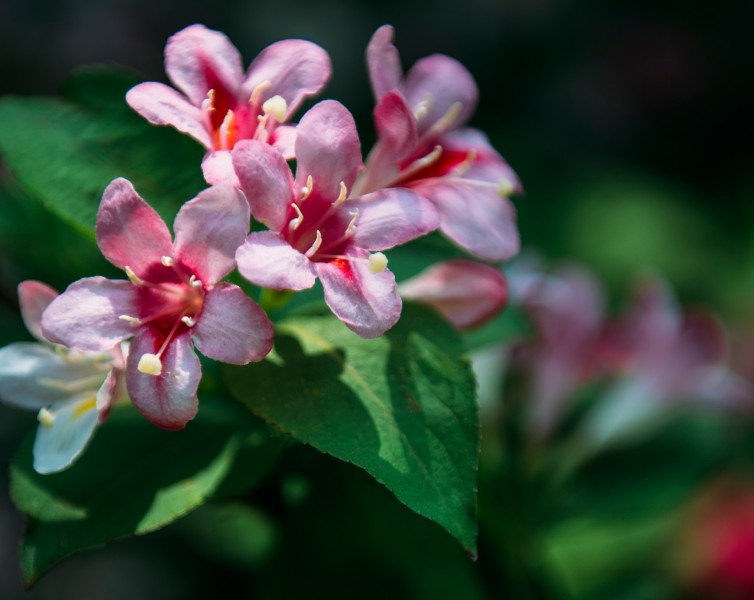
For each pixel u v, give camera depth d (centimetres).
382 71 30
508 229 30
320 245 29
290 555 33
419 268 33
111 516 29
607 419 38
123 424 31
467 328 31
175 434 31
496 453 36
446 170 31
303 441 28
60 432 29
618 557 43
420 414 29
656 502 37
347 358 29
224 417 31
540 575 35
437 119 31
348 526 33
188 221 28
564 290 37
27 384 29
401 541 33
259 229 31
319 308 30
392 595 33
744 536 41
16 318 34
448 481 28
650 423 38
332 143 29
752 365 61
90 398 29
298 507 33
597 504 37
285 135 29
